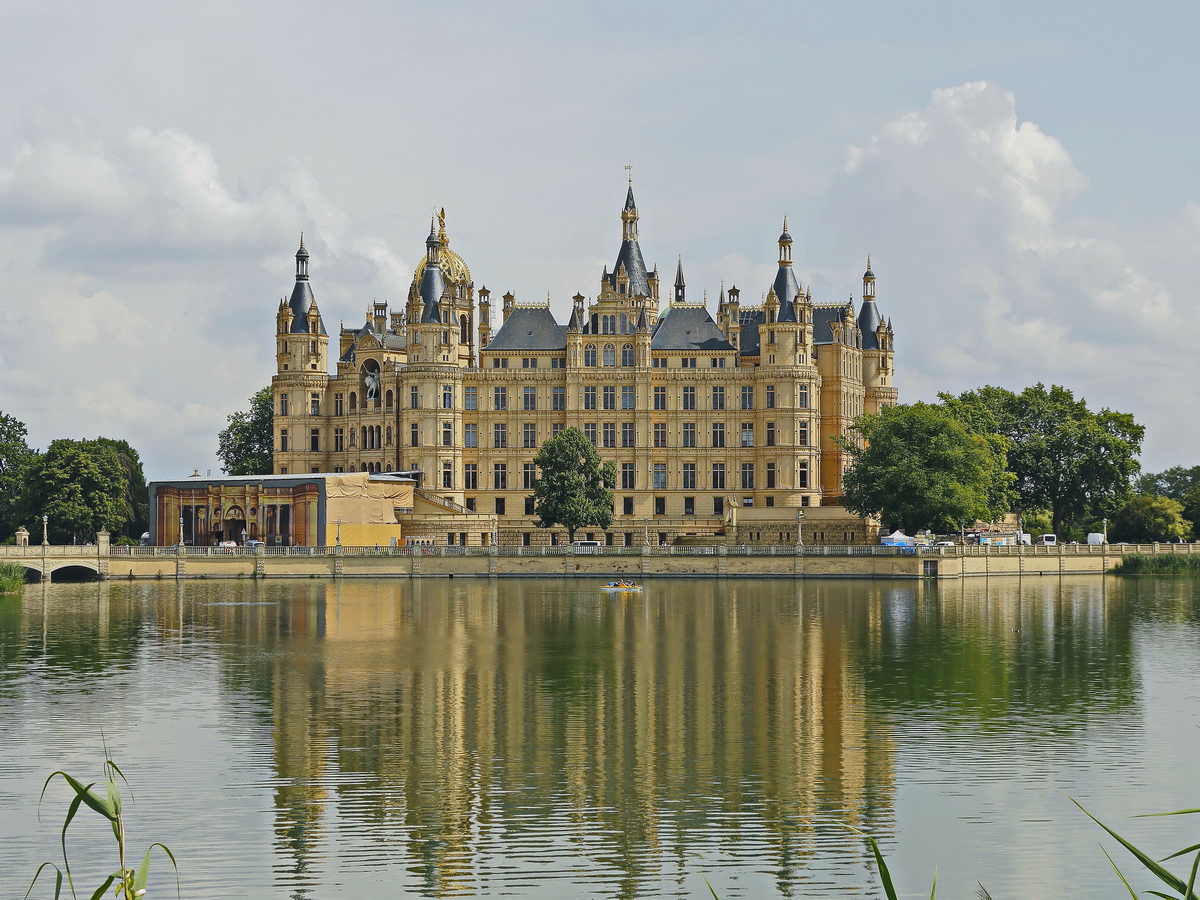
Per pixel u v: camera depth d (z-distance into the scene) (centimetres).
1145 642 10600
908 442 17600
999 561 18300
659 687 8469
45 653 10062
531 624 11919
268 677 8906
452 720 7406
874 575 17088
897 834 5294
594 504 18875
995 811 5597
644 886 4725
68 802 5731
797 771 6228
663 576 17638
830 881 4778
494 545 18225
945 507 17088
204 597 14862
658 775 6156
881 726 7212
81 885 4772
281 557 18050
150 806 5672
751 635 11050
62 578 18138
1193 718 7419
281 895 4641
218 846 5147
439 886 4719
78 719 7438
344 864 4947
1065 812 5581
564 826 5394
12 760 6469
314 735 7012
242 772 6219
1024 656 9825
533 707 7781
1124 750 6619
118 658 9794
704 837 5256
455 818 5497
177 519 19612
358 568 18038
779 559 17350
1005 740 6862
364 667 9325
